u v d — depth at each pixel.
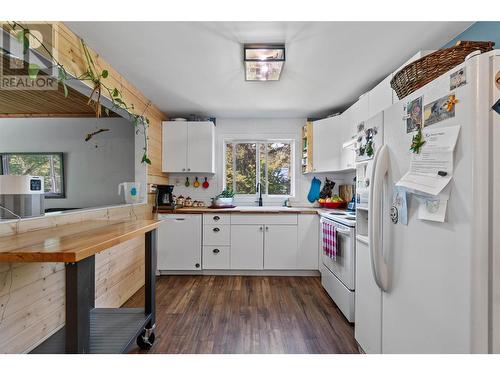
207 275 3.38
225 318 2.23
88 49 2.00
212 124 3.69
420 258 1.05
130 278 2.75
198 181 3.98
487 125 0.80
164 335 1.97
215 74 2.50
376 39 1.91
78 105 2.47
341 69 2.39
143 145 3.07
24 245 1.08
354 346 1.84
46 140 3.48
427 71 1.13
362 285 1.65
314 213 3.31
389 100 2.18
